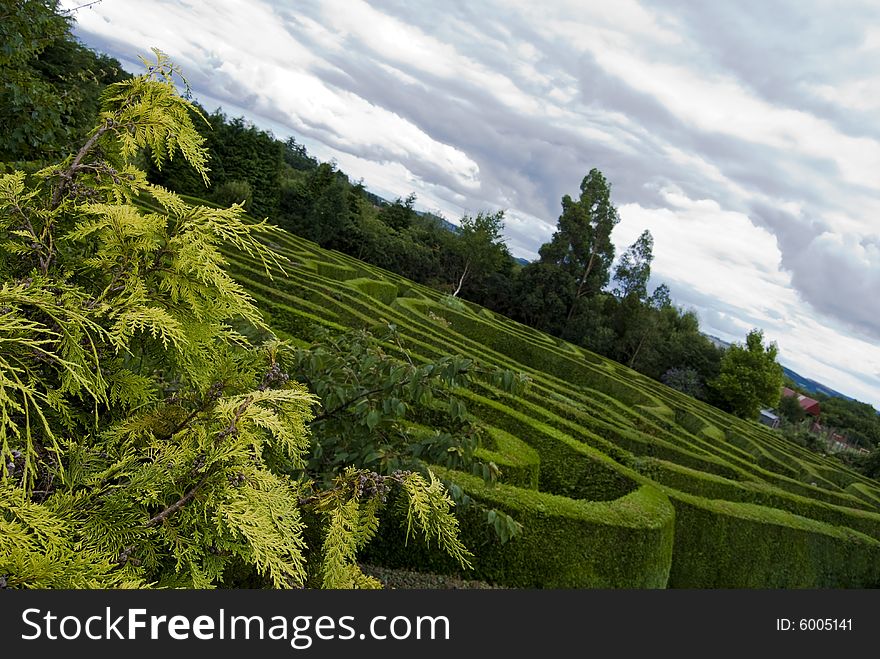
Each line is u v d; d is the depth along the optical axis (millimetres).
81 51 15914
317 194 53438
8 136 6719
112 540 1845
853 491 23031
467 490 7523
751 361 50750
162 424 2254
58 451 1672
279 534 2061
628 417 19625
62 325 1725
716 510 11555
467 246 55031
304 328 12648
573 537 8062
